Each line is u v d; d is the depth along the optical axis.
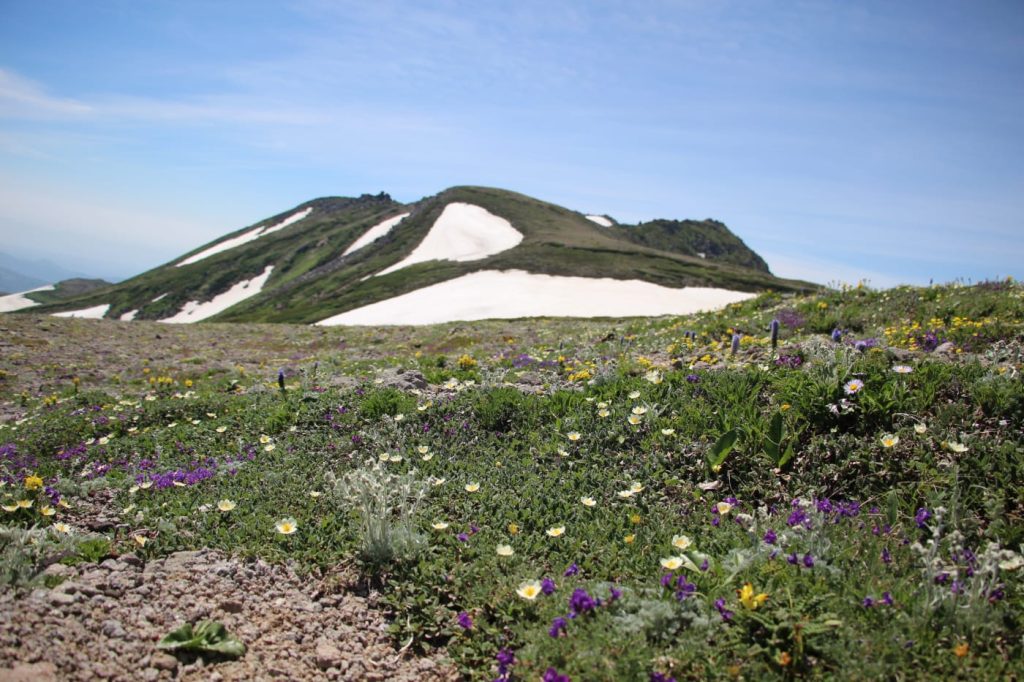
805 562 4.75
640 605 4.66
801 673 3.91
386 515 6.11
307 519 6.59
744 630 4.23
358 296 104.44
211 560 5.82
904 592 4.49
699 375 9.23
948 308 13.13
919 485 5.94
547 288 89.25
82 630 4.54
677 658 4.09
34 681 3.92
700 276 108.69
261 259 176.00
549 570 5.60
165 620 4.89
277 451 8.62
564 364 13.43
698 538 5.80
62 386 18.41
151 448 9.60
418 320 75.44
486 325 31.09
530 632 4.68
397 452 8.16
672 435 7.53
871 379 7.38
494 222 151.12
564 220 164.75
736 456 6.88
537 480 7.12
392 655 4.91
